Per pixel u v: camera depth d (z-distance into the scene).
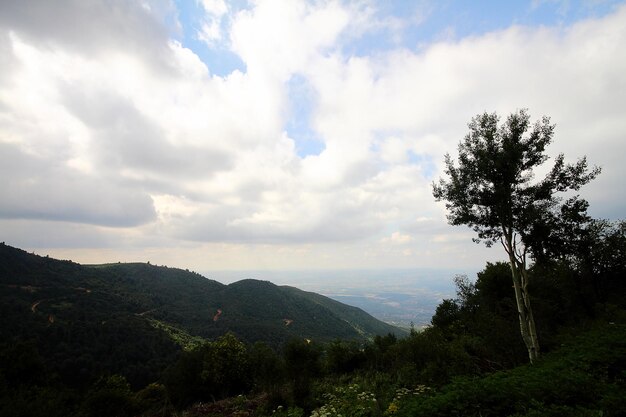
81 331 68.94
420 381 15.66
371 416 11.52
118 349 65.69
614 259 23.69
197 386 26.73
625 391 6.92
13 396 25.00
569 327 19.41
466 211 18.55
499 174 17.41
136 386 55.34
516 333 17.78
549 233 16.81
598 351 10.20
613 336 11.47
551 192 17.17
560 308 23.41
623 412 6.11
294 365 17.34
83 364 56.44
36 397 25.61
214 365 26.80
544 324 20.78
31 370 34.97
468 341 20.73
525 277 17.09
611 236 24.41
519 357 16.91
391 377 18.03
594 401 6.92
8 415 21.88
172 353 72.38
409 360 18.94
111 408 27.73
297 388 16.88
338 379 20.62
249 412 16.12
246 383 26.30
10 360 34.25
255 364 24.69
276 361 18.45
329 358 25.16
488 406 7.27
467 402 7.34
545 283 25.25
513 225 17.33
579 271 24.58
